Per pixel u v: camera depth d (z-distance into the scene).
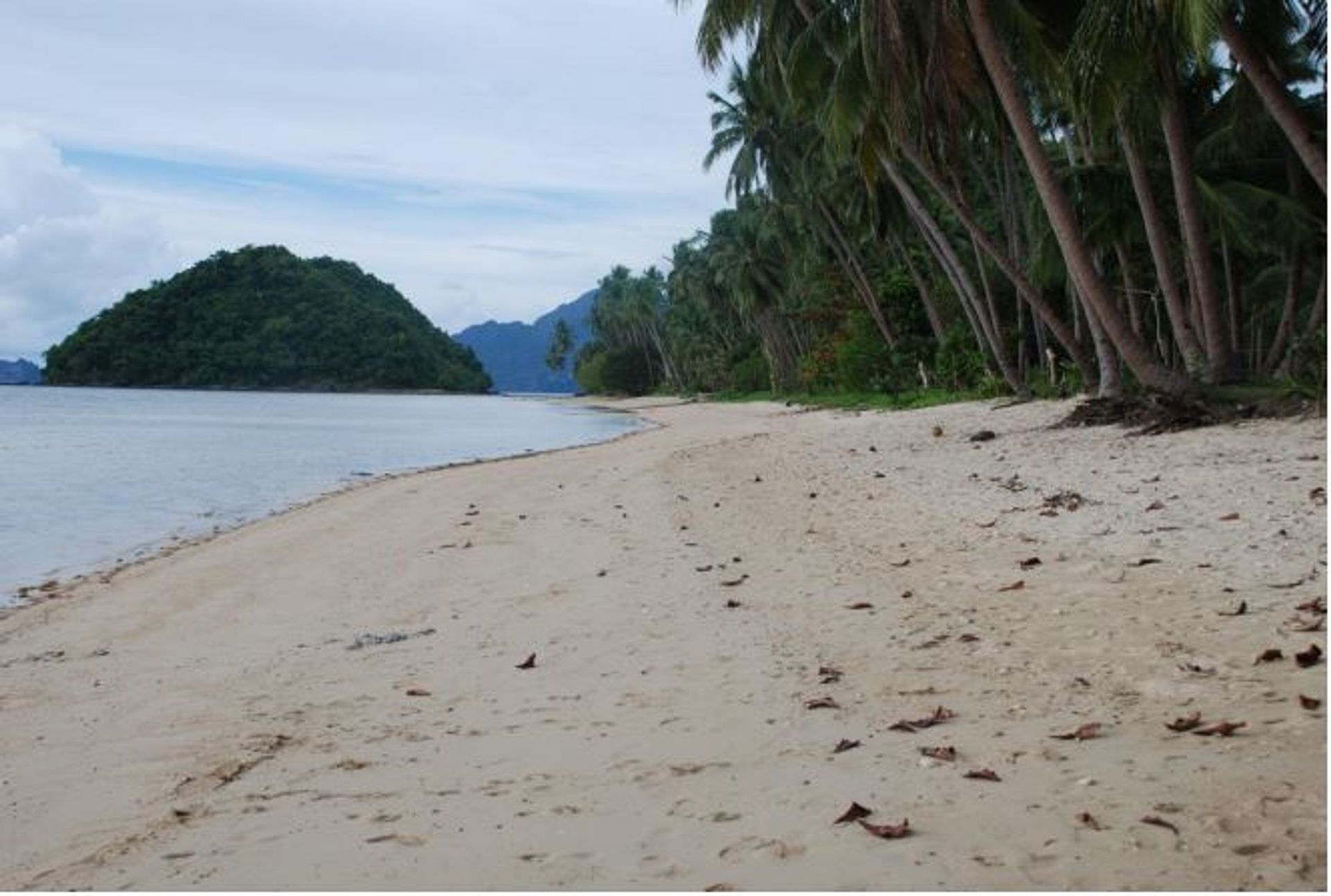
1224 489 9.51
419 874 3.26
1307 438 11.88
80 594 9.55
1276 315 31.02
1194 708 4.28
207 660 6.73
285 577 9.77
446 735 4.79
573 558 9.70
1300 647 4.95
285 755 4.64
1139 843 3.08
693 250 84.94
